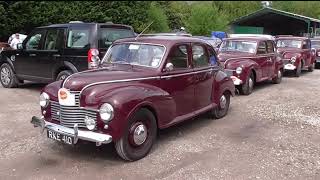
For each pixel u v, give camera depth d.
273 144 6.83
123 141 5.63
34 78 11.02
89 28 9.83
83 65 9.80
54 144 6.60
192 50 7.31
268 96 11.55
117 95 5.55
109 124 5.45
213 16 31.19
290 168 5.73
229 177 5.37
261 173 5.53
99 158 6.00
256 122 8.35
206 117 8.68
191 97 7.27
